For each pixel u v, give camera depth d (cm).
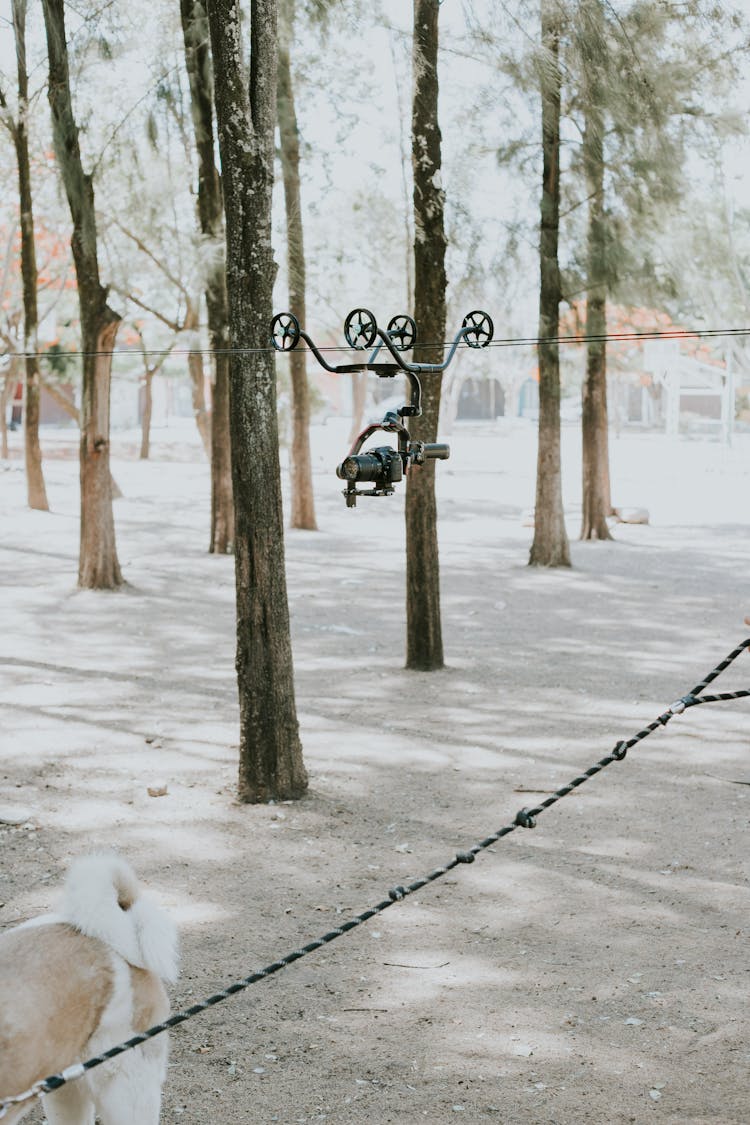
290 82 1873
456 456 5025
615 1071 534
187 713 1189
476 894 748
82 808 902
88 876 435
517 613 1747
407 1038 566
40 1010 399
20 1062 392
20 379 4384
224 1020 583
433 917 713
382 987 621
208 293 2152
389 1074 532
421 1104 506
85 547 1916
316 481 3884
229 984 623
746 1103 507
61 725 1138
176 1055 550
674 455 4928
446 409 6519
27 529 2611
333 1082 525
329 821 884
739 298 2062
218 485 2292
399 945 673
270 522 909
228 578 2030
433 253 1281
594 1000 605
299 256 2030
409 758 1045
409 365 641
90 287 1805
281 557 923
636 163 1823
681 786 969
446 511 3088
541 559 2169
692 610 1767
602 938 683
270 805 916
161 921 441
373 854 817
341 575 2069
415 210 1274
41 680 1320
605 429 2608
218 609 1758
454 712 1203
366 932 690
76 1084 438
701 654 1482
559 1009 596
